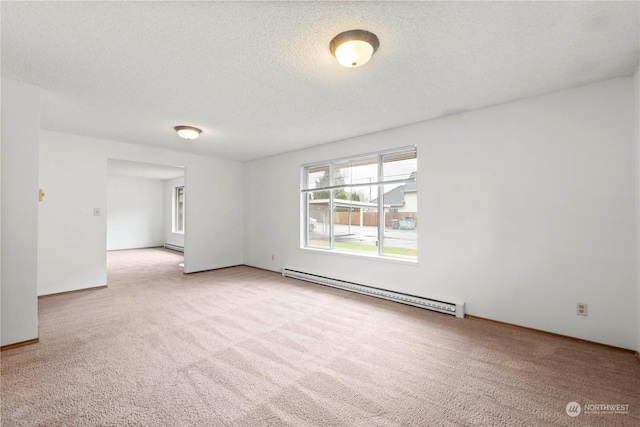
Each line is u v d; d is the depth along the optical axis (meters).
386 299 3.79
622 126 2.39
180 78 2.44
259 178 5.95
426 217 3.51
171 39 1.89
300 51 2.04
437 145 3.42
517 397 1.83
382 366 2.20
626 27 1.76
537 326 2.78
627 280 2.37
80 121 3.55
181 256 7.65
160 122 3.60
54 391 1.87
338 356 2.35
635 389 1.90
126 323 3.01
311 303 3.69
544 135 2.74
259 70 2.31
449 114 3.30
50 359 2.27
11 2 1.53
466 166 3.21
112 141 4.51
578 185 2.58
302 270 4.96
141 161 4.82
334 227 4.75
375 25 1.76
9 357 2.29
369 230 4.25
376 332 2.82
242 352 2.41
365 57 1.88
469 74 2.37
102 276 4.41
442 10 1.62
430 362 2.26
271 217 5.67
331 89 2.66
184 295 4.04
